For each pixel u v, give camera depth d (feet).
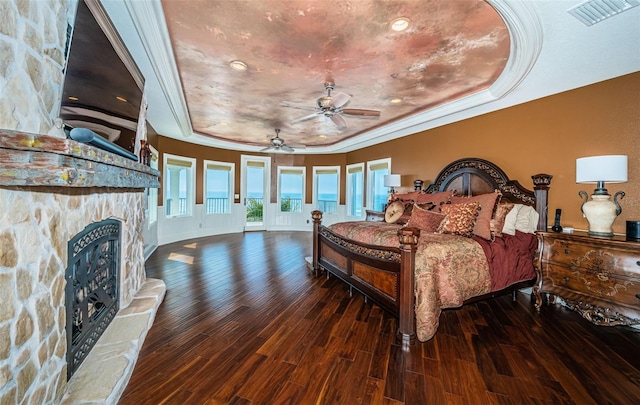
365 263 9.35
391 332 7.79
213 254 16.83
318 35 7.91
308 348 6.93
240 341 7.21
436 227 10.14
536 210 10.74
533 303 10.04
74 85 5.18
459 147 14.52
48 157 3.54
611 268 7.76
